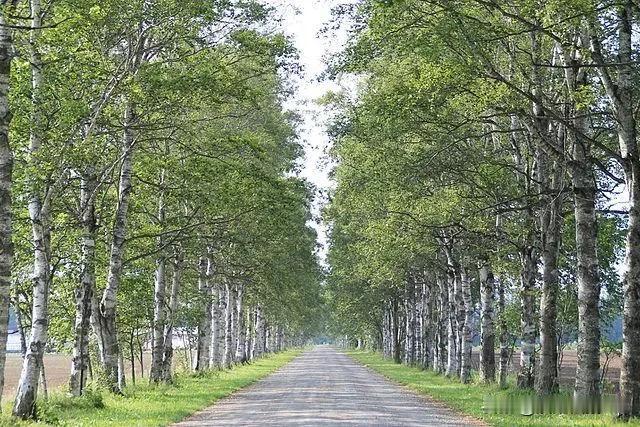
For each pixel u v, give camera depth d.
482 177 26.20
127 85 20.47
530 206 23.00
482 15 19.11
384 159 25.89
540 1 15.59
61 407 20.73
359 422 18.91
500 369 32.47
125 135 24.67
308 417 20.09
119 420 18.53
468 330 38.72
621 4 15.27
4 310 14.51
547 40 21.69
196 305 39.97
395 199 29.73
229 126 34.78
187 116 27.16
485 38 17.61
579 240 19.36
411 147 26.30
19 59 18.59
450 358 44.19
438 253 44.59
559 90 22.12
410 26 17.30
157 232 27.64
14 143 19.53
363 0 18.19
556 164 23.48
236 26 23.03
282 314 88.12
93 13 17.33
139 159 26.30
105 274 29.94
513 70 21.97
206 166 24.91
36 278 18.17
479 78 18.91
